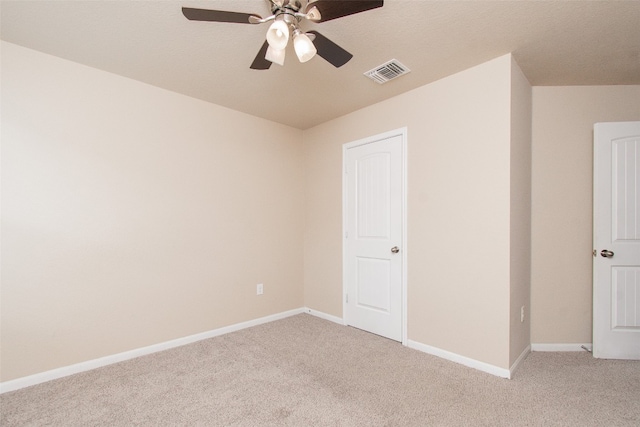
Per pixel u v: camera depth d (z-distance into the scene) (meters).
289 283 3.68
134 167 2.55
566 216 2.64
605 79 2.54
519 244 2.34
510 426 1.63
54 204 2.18
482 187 2.28
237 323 3.18
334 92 2.79
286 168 3.70
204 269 2.95
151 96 2.65
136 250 2.54
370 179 3.09
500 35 1.95
